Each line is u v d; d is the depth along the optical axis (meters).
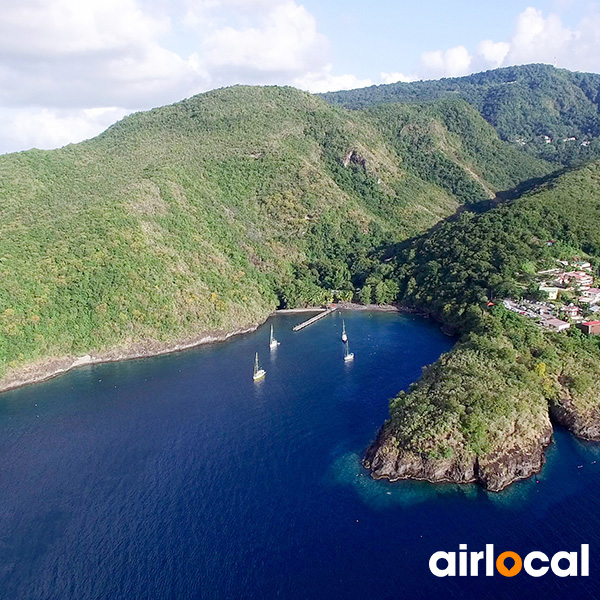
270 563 84.75
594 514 93.00
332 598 77.94
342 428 124.94
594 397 123.00
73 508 99.38
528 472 104.56
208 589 80.19
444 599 77.06
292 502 98.94
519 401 115.19
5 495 103.94
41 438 125.38
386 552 86.06
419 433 107.19
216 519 95.06
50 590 81.31
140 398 146.12
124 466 112.38
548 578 79.75
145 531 92.69
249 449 117.44
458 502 97.50
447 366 131.25
